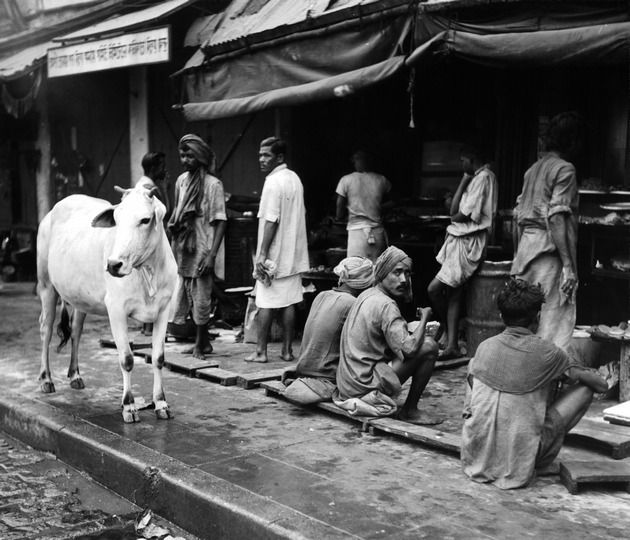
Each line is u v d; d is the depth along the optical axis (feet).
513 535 10.96
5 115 47.19
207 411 17.63
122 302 16.52
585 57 17.35
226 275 29.89
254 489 12.78
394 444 15.12
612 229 21.75
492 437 12.91
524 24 18.22
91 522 13.51
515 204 25.81
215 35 28.22
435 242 27.07
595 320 23.07
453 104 27.96
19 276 47.01
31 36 43.98
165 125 38.27
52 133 45.73
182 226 22.89
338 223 27.84
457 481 13.10
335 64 22.35
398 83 29.40
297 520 11.45
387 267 16.49
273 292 22.35
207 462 14.15
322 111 31.60
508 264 21.79
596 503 12.18
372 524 11.33
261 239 22.15
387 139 30.07
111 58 31.45
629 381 17.89
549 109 24.70
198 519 12.69
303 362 17.85
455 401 18.25
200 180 22.91
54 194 46.16
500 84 25.76
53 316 19.89
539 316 18.57
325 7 22.98
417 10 19.60
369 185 25.90
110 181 42.14
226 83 26.50
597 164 24.03
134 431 16.14
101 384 20.42
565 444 14.94
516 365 12.95
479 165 22.36
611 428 15.84
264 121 32.81
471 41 18.49
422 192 29.48
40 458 16.79
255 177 33.68
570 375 13.43
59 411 17.72
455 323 22.57
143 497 13.98
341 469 13.73
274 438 15.56
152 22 31.50
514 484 12.75
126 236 15.05
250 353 24.14
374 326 16.26
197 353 23.32
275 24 24.63
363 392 16.34
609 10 17.39
